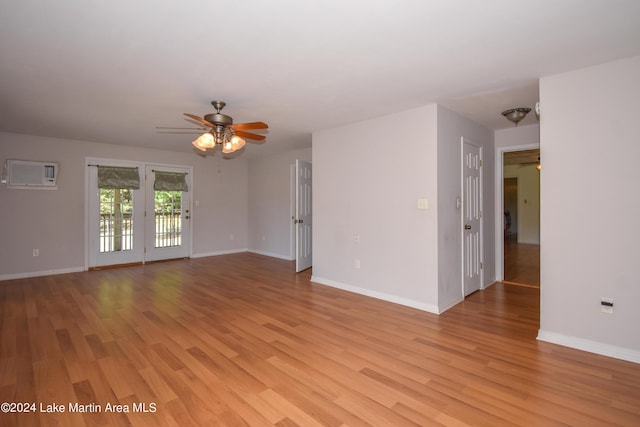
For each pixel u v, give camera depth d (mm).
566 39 2156
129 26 1995
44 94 3205
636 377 2232
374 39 2160
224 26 1999
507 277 5141
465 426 1763
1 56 2387
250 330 3080
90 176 5703
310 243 6020
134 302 3924
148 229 6379
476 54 2379
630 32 2064
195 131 4801
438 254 3531
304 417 1843
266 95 3242
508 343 2783
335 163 4566
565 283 2711
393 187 3883
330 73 2715
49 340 2840
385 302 3930
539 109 2850
